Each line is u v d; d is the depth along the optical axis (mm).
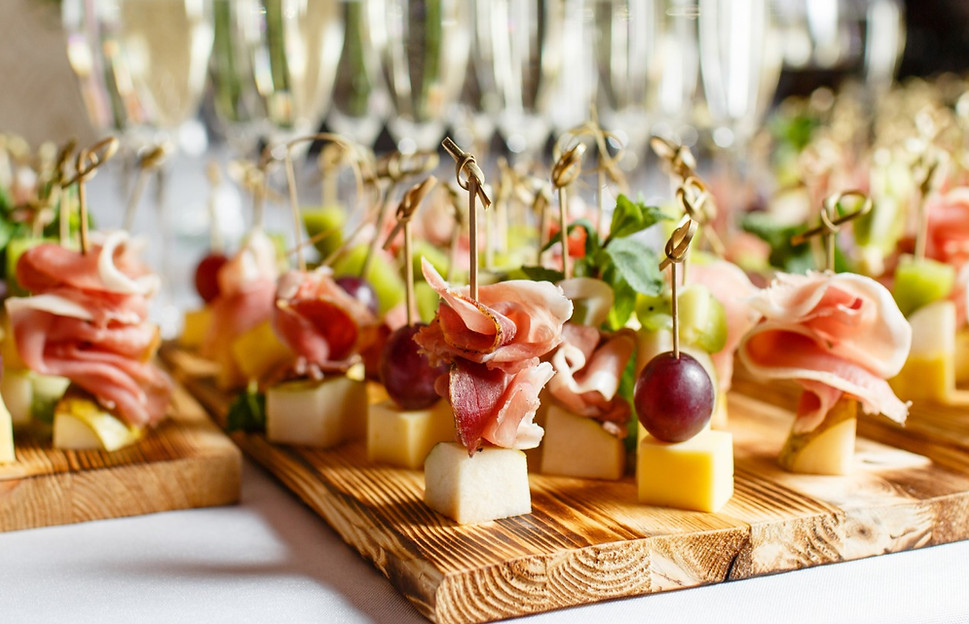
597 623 918
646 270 1180
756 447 1319
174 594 978
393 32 2061
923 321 1457
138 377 1317
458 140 2529
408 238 1244
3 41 3414
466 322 998
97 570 1037
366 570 1037
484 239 1614
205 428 1390
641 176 2412
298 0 1960
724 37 2238
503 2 2119
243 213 2975
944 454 1268
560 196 1196
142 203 3158
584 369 1210
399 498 1124
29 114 3479
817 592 985
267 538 1132
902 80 3648
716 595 982
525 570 931
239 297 1694
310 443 1365
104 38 1927
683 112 2301
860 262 1747
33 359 1271
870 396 1152
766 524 1021
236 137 2154
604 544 964
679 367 1071
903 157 1922
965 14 3592
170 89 1978
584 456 1203
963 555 1081
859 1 2762
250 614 933
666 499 1081
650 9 2225
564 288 1197
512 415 1039
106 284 1263
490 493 1044
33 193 1906
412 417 1235
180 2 1919
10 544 1116
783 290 1184
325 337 1389
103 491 1194
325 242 1755
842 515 1058
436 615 898
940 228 1598
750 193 2621
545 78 2152
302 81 2004
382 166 1586
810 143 2504
